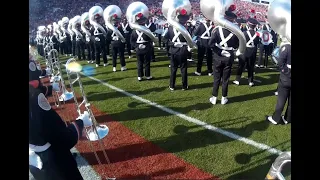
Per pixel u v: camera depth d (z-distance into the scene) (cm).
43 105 197
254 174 308
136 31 670
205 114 475
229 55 492
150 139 390
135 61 986
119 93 607
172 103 532
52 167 208
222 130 413
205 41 703
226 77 507
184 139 388
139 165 328
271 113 470
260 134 399
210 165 326
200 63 730
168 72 781
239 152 352
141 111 496
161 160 338
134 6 655
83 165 331
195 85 646
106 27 921
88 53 991
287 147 359
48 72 591
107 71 837
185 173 311
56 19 1834
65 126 211
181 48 573
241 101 534
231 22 489
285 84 401
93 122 307
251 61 615
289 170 186
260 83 659
